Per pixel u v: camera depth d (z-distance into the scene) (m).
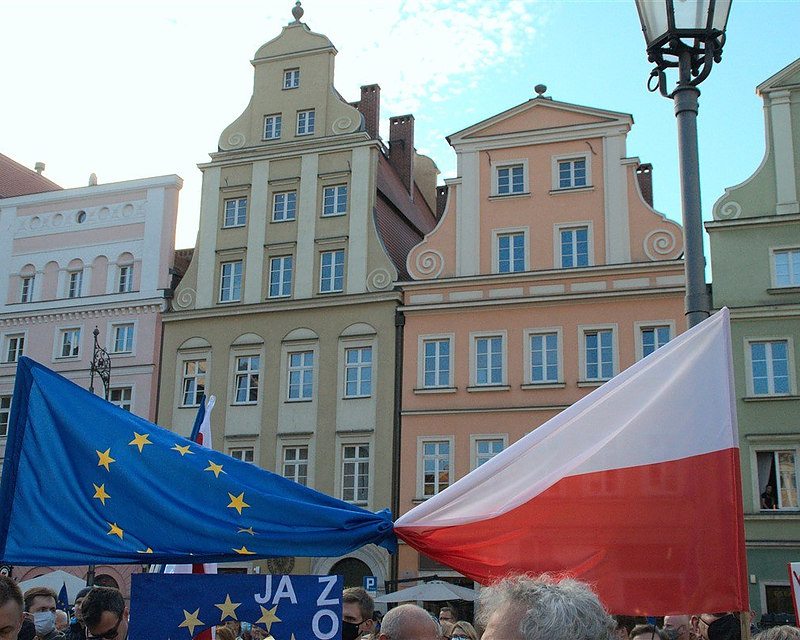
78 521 6.40
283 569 31.38
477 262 32.38
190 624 5.78
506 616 2.53
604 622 2.52
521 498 6.23
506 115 33.03
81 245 38.84
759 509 27.27
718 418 6.24
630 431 6.27
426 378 32.00
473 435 30.95
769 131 30.09
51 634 7.70
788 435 27.48
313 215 34.97
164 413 35.03
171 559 6.34
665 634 6.77
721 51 7.30
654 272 30.28
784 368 28.17
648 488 6.16
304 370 33.66
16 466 6.59
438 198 41.44
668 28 7.17
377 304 33.06
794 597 7.03
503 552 6.17
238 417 33.94
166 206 37.91
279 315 34.38
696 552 6.02
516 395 30.83
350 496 31.89
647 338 30.03
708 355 6.38
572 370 30.44
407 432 31.62
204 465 6.45
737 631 7.26
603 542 6.09
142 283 37.19
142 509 6.38
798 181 29.41
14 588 4.73
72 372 37.31
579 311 30.80
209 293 35.78
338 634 5.74
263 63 37.38
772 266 28.95
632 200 31.23
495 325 31.59
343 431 32.34
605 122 32.03
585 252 31.42
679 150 7.22
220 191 36.62
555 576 5.55
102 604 6.03
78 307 37.84
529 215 32.19
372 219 34.16
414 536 6.26
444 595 24.91
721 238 29.59
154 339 36.28
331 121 35.72
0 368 38.62
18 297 39.38
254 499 6.34
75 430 6.59
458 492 6.31
